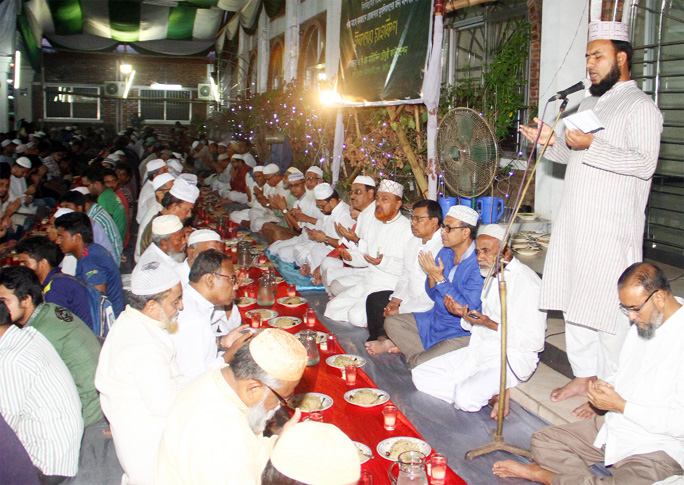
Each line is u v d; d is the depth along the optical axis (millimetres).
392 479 2555
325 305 6043
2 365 2855
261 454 2078
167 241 4199
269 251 7723
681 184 5906
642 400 2791
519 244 5840
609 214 3438
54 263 4242
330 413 3232
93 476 3189
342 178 9375
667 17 5914
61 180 9680
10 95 16812
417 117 6965
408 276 4980
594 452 3121
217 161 13555
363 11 7652
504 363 3301
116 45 20984
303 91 11062
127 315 2895
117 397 2785
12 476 2646
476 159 4973
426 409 3924
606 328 3498
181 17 18625
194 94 23016
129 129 19203
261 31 16391
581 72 6359
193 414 2047
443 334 4410
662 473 2746
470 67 8383
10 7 15414
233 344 3518
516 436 3578
